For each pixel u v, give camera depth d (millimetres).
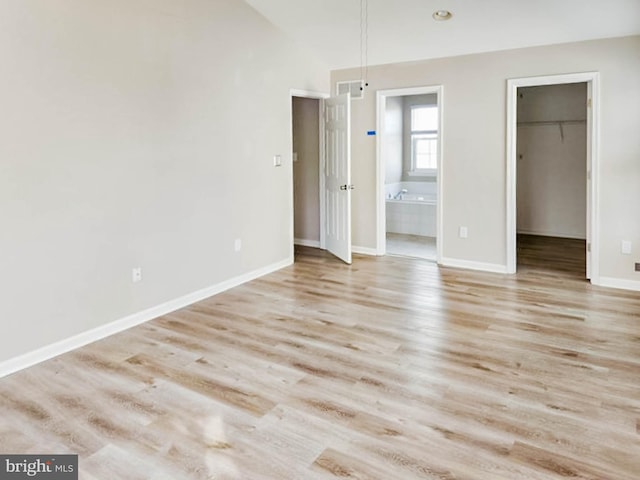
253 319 3902
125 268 3709
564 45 4672
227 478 2020
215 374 2955
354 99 6008
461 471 2045
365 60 5688
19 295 3025
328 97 6070
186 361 3141
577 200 7297
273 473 2049
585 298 4316
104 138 3469
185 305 4258
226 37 4484
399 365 3047
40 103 3047
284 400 2645
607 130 4527
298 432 2346
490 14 4316
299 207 6793
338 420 2445
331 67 6008
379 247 6141
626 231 4531
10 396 2709
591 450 2168
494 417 2447
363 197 6156
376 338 3482
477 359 3117
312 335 3553
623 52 4406
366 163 6070
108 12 3424
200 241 4387
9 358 3000
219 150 4516
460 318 3861
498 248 5270
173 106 4004
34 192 3059
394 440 2271
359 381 2848
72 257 3320
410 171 8688
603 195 4602
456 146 5367
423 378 2873
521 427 2357
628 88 4410
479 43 4910
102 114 3439
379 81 5793
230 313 4047
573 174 7289
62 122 3184
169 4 3896
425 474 2029
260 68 4945
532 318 3840
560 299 4301
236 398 2670
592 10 4078
